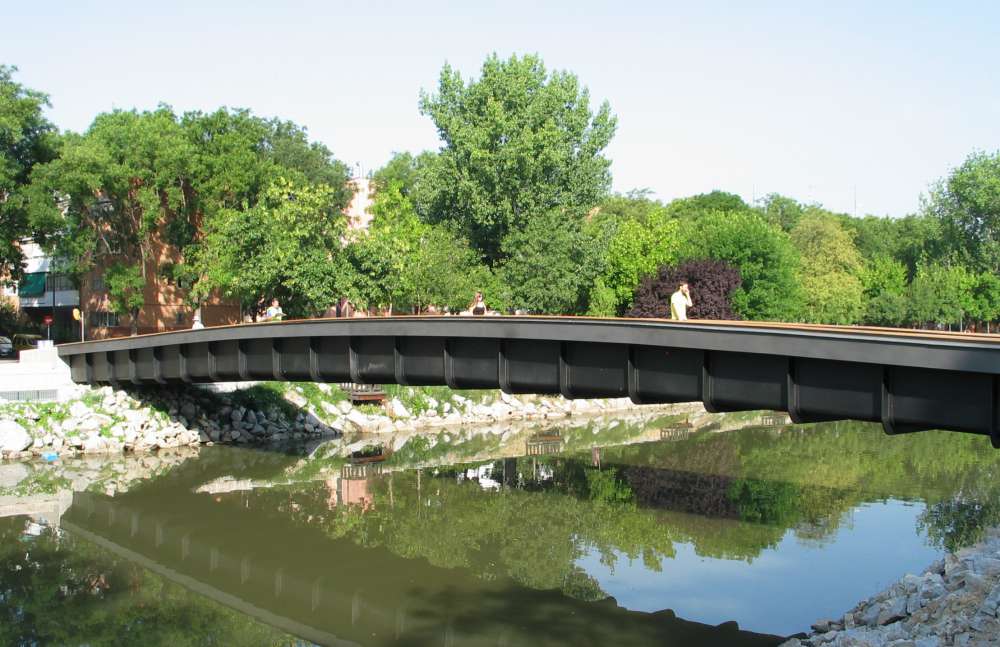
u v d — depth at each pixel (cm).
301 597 1827
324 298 4691
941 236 9569
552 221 5656
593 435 4222
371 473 3144
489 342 2052
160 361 3409
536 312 5650
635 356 1720
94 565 2081
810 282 7744
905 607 1434
